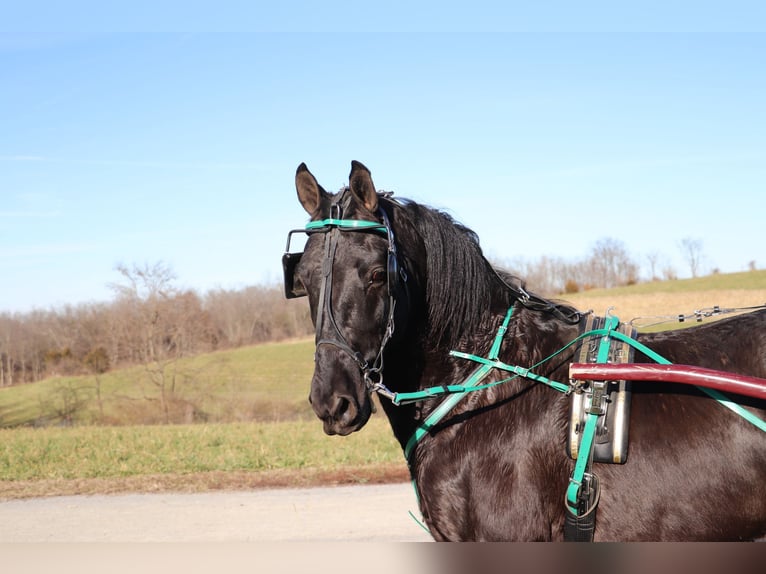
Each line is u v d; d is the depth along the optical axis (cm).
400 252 347
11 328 5319
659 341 344
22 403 3375
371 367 327
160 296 3416
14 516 848
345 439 1439
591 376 303
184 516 832
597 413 314
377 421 1736
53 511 874
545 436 325
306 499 923
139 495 969
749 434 305
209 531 753
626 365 302
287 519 808
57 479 1099
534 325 357
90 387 3406
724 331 339
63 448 1434
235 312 5816
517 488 322
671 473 306
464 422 341
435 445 343
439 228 365
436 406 350
